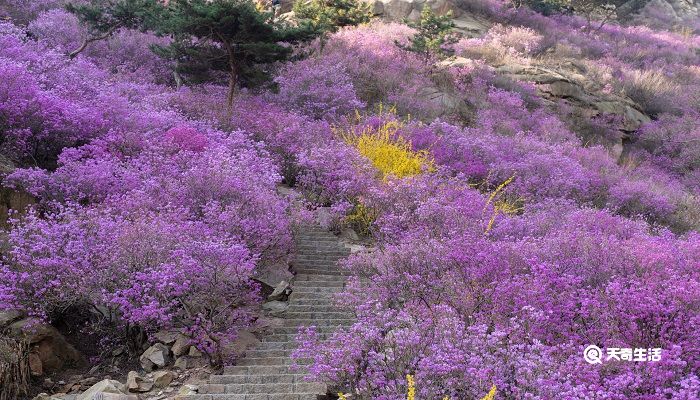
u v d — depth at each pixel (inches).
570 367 201.0
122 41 698.8
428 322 231.5
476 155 555.5
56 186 340.8
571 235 314.7
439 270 281.9
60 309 281.3
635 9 1480.1
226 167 362.6
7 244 296.8
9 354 245.1
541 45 1056.2
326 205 425.1
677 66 1151.0
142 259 271.1
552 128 732.7
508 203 499.5
